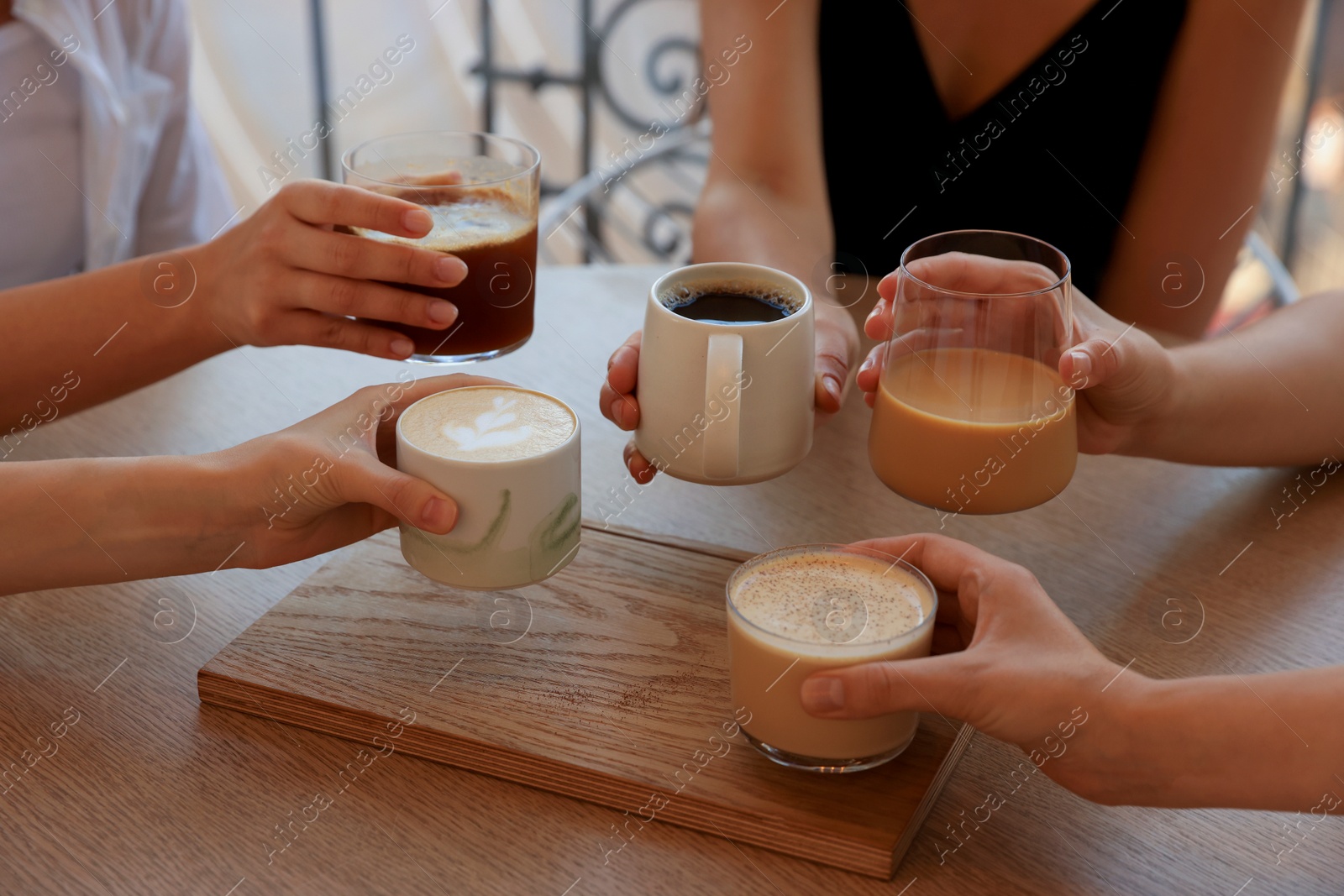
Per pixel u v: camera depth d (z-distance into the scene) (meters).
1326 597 0.86
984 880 0.63
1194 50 1.35
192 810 0.67
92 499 0.78
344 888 0.62
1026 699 0.63
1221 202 1.39
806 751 0.66
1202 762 0.63
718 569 0.87
